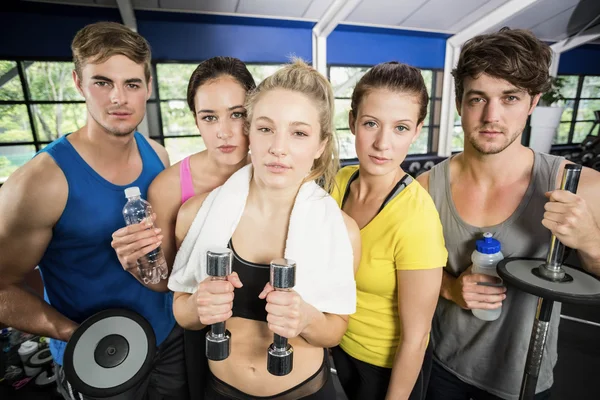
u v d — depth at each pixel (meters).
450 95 7.57
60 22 5.07
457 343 1.07
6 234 0.97
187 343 1.08
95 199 1.07
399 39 7.16
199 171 1.01
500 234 0.95
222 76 0.85
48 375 2.04
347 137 7.43
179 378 1.36
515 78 0.80
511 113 0.85
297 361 0.78
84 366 0.91
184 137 6.39
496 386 1.01
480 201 0.98
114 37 0.93
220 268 0.61
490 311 0.97
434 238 0.83
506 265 0.84
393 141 0.83
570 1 6.30
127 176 1.15
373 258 0.88
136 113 1.01
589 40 7.54
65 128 6.27
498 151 0.88
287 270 0.60
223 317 0.62
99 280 1.14
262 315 0.77
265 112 0.67
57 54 5.16
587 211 0.70
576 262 3.11
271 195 0.76
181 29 5.82
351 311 0.76
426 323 0.85
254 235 0.78
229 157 0.91
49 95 6.04
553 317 1.00
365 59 7.07
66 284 1.13
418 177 1.15
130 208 1.10
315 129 0.69
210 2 5.40
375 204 0.92
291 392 0.77
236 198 0.78
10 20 4.84
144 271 1.04
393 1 6.00
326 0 5.72
